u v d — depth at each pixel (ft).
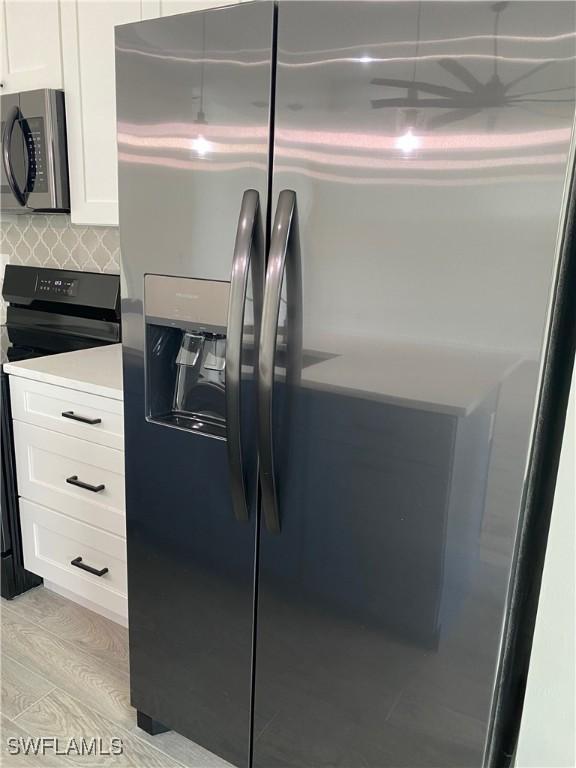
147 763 5.53
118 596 6.73
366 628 4.30
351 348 3.92
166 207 4.46
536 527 4.36
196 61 4.09
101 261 8.71
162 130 4.34
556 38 3.04
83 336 8.43
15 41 7.63
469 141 3.34
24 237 9.51
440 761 4.24
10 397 7.13
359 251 3.77
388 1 3.41
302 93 3.76
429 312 3.64
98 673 6.55
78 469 6.66
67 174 7.68
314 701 4.65
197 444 4.69
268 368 4.04
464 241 3.46
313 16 3.63
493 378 3.52
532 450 3.67
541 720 4.17
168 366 5.00
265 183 4.01
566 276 3.77
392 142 3.55
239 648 4.91
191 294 4.49
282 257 3.89
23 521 7.50
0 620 7.35
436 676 4.11
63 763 5.50
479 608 3.86
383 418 3.91
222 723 5.18
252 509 4.55
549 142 3.15
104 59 6.84
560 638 3.98
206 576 4.93
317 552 4.35
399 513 4.00
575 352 4.05
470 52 3.25
